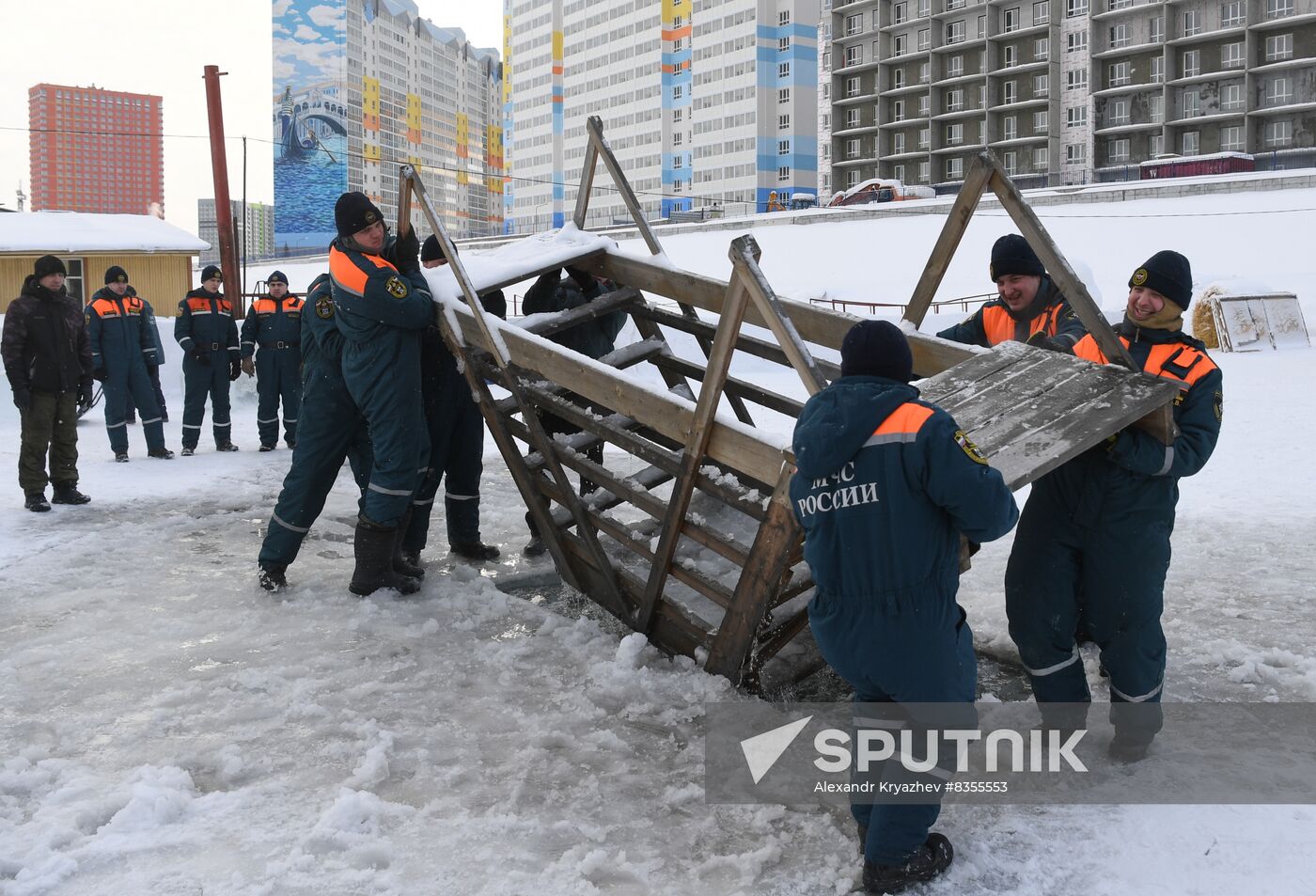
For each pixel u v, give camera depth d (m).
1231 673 3.85
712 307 4.95
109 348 8.93
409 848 2.67
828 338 4.41
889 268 41.97
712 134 97.12
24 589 4.97
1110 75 64.75
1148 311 3.15
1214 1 59.81
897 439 2.34
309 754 3.21
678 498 3.80
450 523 5.68
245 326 9.71
